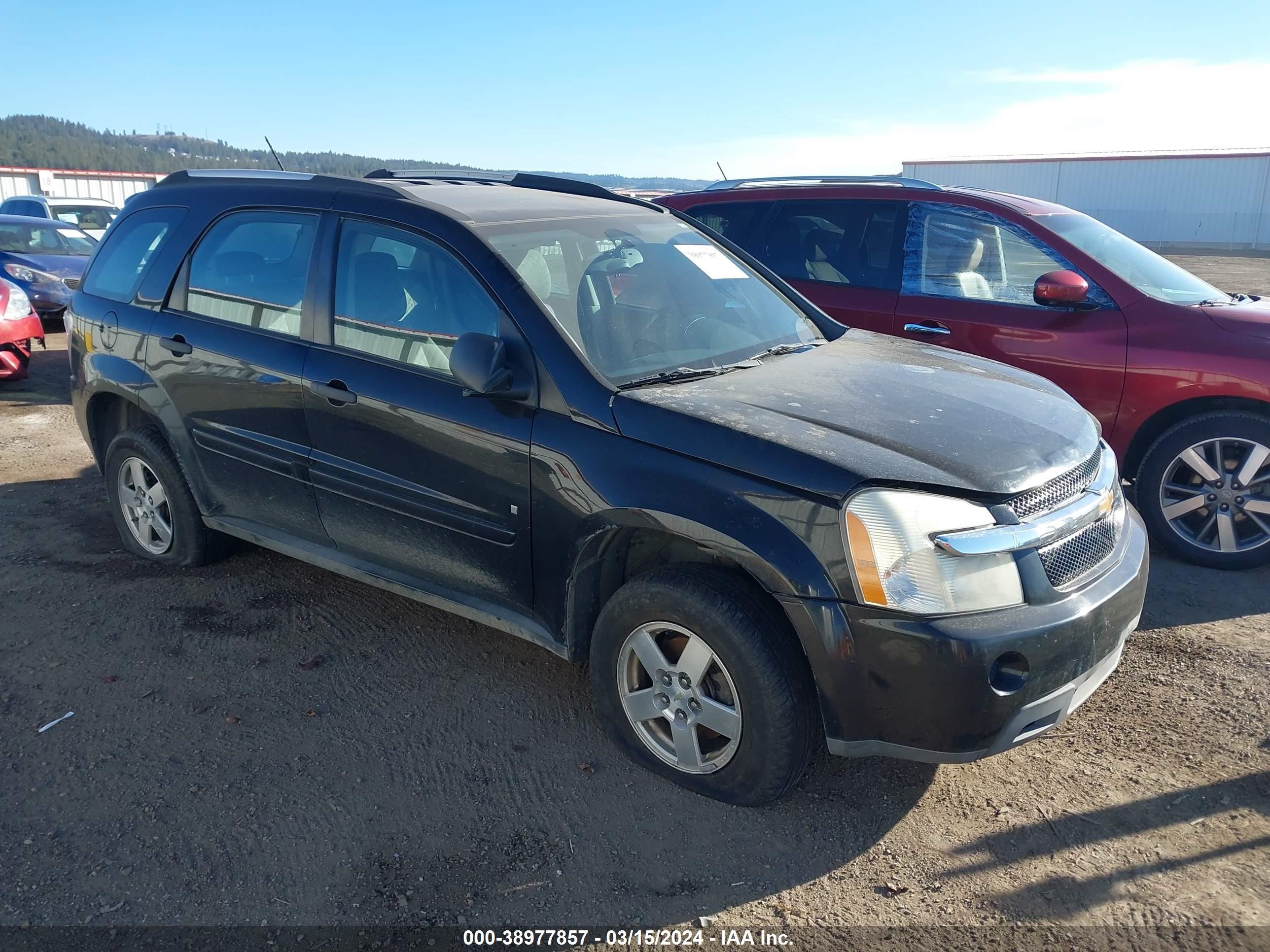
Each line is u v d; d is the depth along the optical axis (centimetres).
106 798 292
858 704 262
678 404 293
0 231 1258
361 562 376
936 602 254
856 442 275
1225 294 533
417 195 364
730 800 290
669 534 288
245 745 321
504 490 315
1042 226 520
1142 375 474
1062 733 334
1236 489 460
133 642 390
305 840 275
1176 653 389
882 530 255
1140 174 4334
